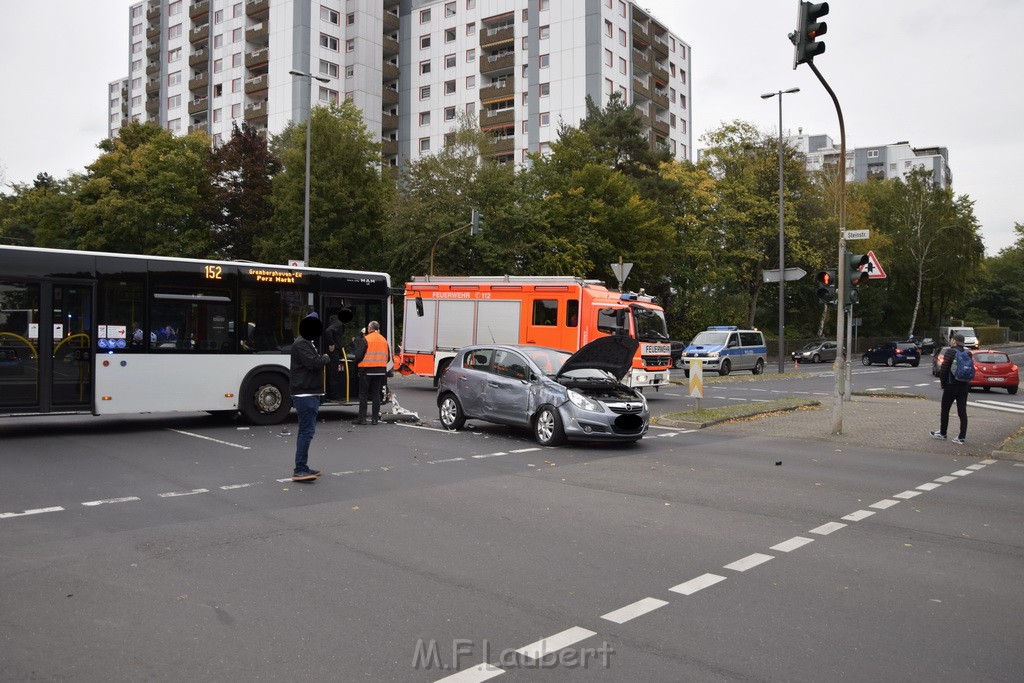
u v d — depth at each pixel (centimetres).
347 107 4759
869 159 14175
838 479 991
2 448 1149
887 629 471
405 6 7238
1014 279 10700
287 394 1486
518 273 3647
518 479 956
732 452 1216
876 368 4544
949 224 7144
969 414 1833
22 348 1231
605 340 1293
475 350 1424
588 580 561
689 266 4934
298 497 833
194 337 1391
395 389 2388
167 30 7969
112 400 1306
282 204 3969
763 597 528
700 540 678
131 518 731
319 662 414
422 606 502
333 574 568
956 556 638
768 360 5838
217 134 7362
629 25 6544
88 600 507
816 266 4903
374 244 4103
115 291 1316
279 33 6775
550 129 6272
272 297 1491
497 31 6550
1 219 4672
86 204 3981
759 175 4981
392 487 895
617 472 1017
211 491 859
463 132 3828
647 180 4741
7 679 390
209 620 474
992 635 463
